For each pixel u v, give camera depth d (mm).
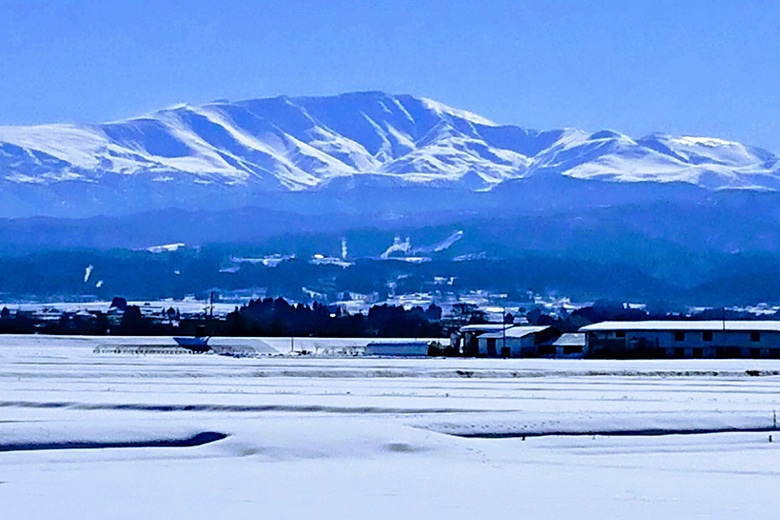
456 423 87062
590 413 93875
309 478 68000
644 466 74000
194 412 99625
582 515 56812
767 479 68812
